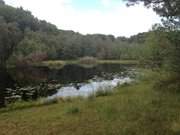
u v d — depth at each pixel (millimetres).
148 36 14914
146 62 15227
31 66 60844
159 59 13477
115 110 9734
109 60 96875
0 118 10227
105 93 14906
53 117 9703
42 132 7895
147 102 10406
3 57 60688
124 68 51094
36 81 29391
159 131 6875
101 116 9148
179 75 12320
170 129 6891
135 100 11258
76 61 85312
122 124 7871
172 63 11438
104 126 7902
